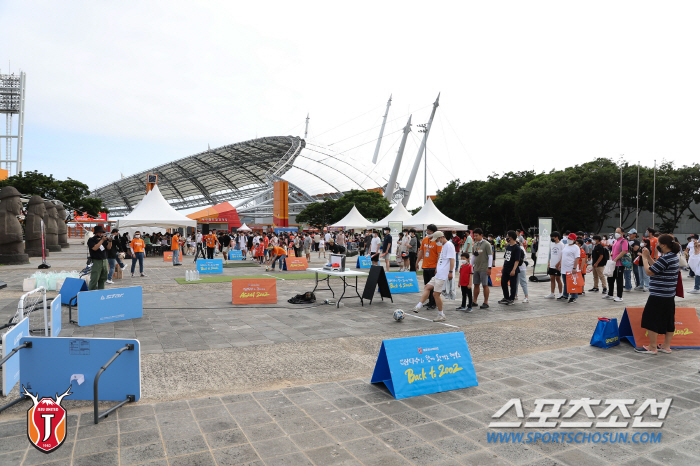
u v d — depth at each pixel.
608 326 5.88
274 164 109.94
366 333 6.70
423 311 8.68
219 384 4.32
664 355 5.48
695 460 2.87
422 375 4.12
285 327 7.09
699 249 11.56
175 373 4.68
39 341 3.87
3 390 3.93
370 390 4.16
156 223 21.64
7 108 71.94
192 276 13.69
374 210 61.62
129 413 3.57
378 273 9.24
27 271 16.30
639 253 12.03
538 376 4.62
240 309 8.74
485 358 5.34
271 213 97.62
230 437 3.14
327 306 9.15
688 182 36.16
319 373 4.71
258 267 20.05
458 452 2.95
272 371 4.77
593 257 11.51
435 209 25.19
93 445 3.00
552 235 10.59
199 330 6.84
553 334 6.68
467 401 3.90
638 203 37.22
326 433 3.22
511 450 2.98
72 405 3.78
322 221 69.06
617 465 2.80
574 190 38.56
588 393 4.11
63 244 36.47
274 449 2.96
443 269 7.59
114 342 3.82
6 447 2.97
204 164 114.50
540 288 12.84
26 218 24.00
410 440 3.12
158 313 8.27
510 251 9.46
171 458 2.82
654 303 5.45
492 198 49.47
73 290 7.61
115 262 13.82
